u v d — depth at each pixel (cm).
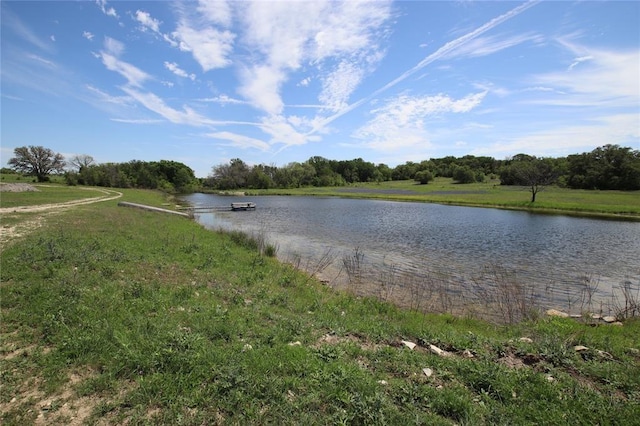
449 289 1284
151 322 659
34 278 858
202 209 4684
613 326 876
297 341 639
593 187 7794
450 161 17238
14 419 401
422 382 501
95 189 6712
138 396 440
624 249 2045
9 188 4762
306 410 425
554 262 1727
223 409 425
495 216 3778
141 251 1327
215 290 954
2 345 561
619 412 431
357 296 1170
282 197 7612
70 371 498
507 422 410
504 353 632
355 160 16325
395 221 3356
